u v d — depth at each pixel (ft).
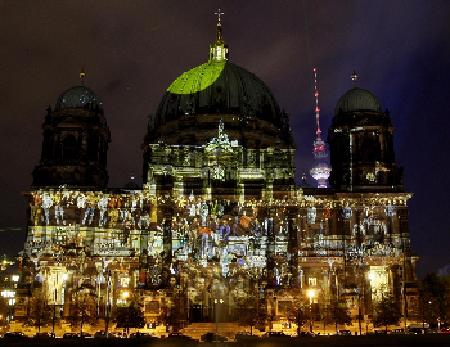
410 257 324.39
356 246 326.44
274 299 304.30
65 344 193.47
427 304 321.32
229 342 203.51
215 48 416.87
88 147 337.93
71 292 311.47
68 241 321.32
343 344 185.47
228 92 378.94
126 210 326.65
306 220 330.13
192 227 325.83
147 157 381.19
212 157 333.01
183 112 376.27
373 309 307.99
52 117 339.77
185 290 313.12
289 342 196.85
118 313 287.07
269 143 374.84
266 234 323.37
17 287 312.29
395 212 331.98
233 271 318.45
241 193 329.93
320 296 316.60
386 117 350.84
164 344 196.13
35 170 331.98
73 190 324.80
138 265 319.68
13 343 198.70
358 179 339.16
